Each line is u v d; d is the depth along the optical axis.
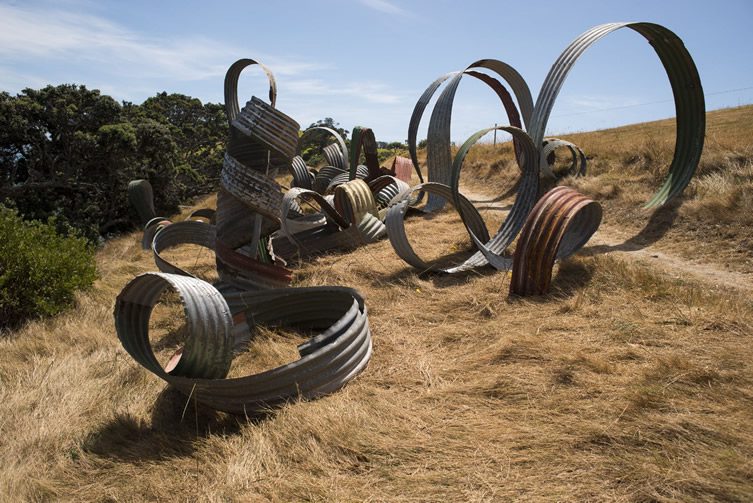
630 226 10.67
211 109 59.22
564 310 6.85
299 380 5.22
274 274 8.52
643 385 4.72
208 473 4.20
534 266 7.53
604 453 3.92
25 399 5.69
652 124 24.91
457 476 3.85
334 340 5.90
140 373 6.06
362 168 18.58
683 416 4.16
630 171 13.95
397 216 9.10
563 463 3.87
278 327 7.42
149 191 20.31
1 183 34.09
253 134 7.98
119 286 10.66
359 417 4.70
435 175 15.35
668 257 8.81
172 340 7.48
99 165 36.53
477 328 6.68
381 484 3.89
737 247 8.48
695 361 5.10
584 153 16.75
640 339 5.73
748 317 5.92
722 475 3.50
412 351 6.25
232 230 8.69
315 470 4.12
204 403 5.14
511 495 3.61
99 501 4.00
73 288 9.21
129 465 4.38
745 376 4.71
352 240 11.72
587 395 4.75
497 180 18.95
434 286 8.55
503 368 5.46
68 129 35.41
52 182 34.94
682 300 6.63
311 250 11.85
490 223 12.32
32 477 4.27
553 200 7.79
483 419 4.58
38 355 7.11
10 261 8.67
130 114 46.56
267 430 4.69
